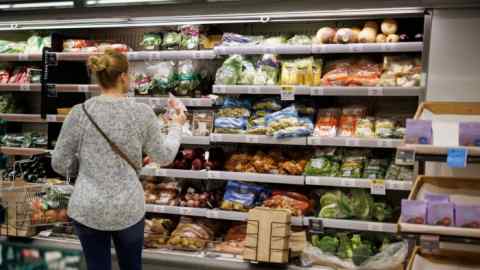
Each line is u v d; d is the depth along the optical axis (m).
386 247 4.10
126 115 2.86
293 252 4.30
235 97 4.88
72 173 3.00
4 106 5.71
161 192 4.89
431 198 3.25
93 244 2.85
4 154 5.49
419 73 4.17
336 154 4.56
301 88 4.39
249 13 4.35
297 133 4.37
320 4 4.16
